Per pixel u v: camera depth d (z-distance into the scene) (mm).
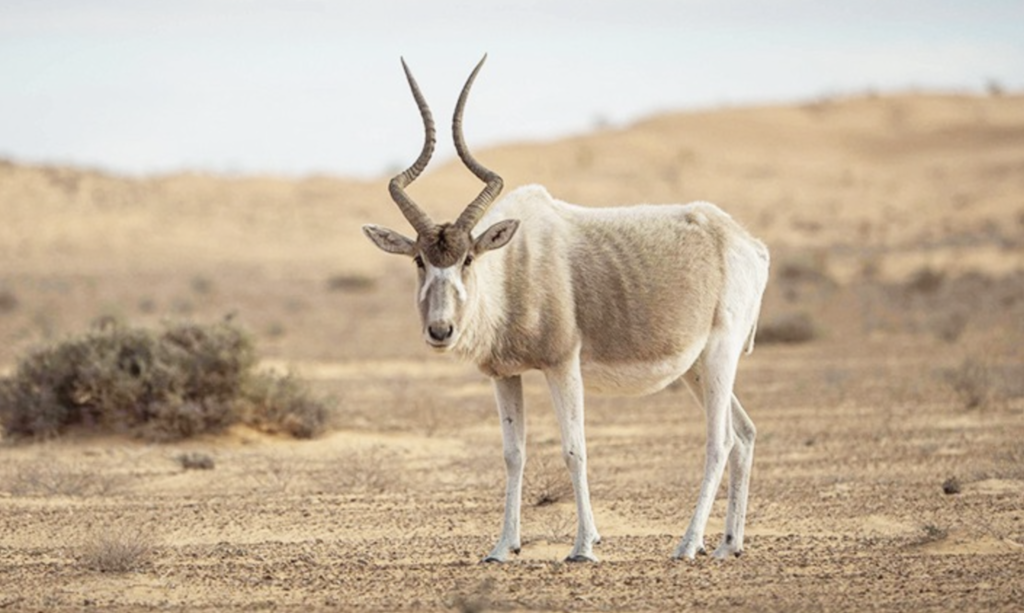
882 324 138500
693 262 42844
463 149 40562
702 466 61875
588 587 37281
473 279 39125
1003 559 40719
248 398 71688
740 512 43031
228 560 42531
